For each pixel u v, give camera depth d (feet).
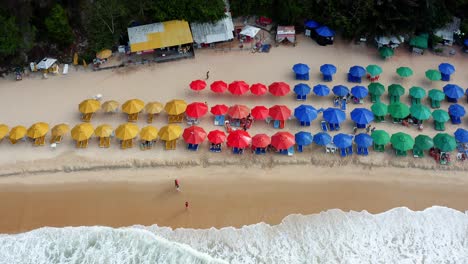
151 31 151.43
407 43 158.81
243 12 163.02
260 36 161.89
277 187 117.39
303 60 153.48
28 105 137.18
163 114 134.41
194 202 114.21
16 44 143.33
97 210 113.09
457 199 115.44
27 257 104.68
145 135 122.42
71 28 155.02
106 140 125.59
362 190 116.98
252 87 137.49
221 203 114.11
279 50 157.38
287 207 113.50
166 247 105.91
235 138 120.78
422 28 156.35
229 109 130.52
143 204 114.01
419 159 121.90
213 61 152.97
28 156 122.83
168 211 112.78
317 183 118.21
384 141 121.49
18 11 144.25
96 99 138.00
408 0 148.87
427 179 119.14
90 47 152.66
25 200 114.83
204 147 124.67
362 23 154.92
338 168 121.19
